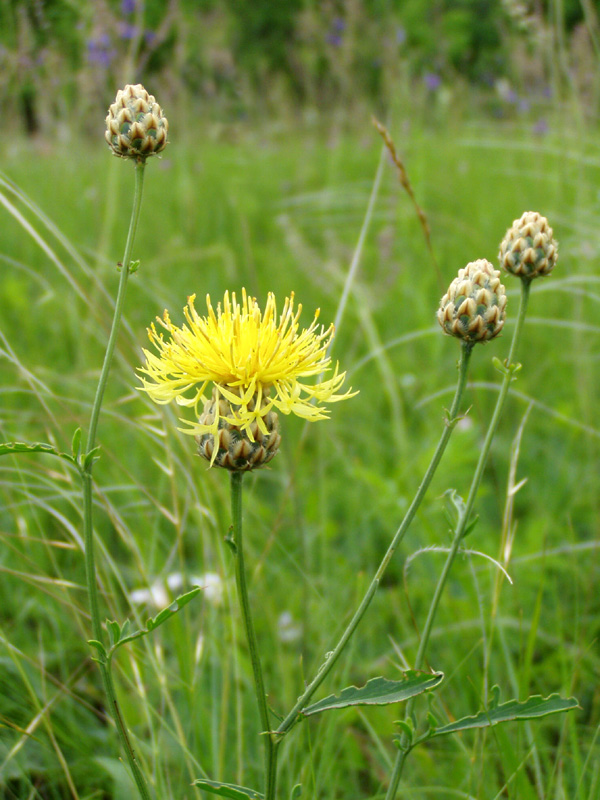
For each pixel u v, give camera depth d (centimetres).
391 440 63
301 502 52
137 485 38
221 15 131
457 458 52
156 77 112
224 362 24
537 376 65
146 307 71
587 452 57
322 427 53
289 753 34
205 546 40
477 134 117
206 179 111
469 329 24
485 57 131
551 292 73
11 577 43
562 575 48
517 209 88
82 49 80
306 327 73
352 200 93
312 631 43
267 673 41
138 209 24
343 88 121
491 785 33
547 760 33
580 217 62
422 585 46
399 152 81
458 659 39
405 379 66
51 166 97
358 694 23
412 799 33
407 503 50
